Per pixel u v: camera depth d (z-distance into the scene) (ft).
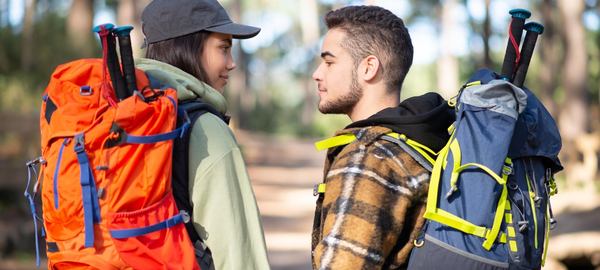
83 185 6.76
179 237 7.04
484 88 7.11
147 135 6.83
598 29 125.08
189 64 7.89
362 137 7.38
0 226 31.68
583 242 30.73
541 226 7.30
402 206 7.13
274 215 58.08
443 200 6.98
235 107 155.53
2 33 47.34
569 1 88.12
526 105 7.30
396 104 7.95
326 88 7.97
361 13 7.89
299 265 35.78
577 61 87.40
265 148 119.65
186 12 7.84
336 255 6.97
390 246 7.13
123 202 6.80
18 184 36.60
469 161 6.96
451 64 159.94
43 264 29.60
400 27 7.90
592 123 90.12
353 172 7.20
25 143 40.01
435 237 6.96
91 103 6.91
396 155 7.24
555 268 29.45
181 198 7.28
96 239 6.85
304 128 173.37
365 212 7.03
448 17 161.38
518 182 7.25
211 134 7.36
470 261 6.85
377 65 7.79
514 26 7.53
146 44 8.17
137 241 6.84
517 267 6.96
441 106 7.55
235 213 7.30
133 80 7.03
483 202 6.86
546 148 7.48
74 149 6.77
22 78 46.34
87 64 7.09
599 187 51.85
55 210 6.88
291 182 85.56
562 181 55.42
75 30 55.06
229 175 7.34
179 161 7.27
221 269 7.29
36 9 70.33
